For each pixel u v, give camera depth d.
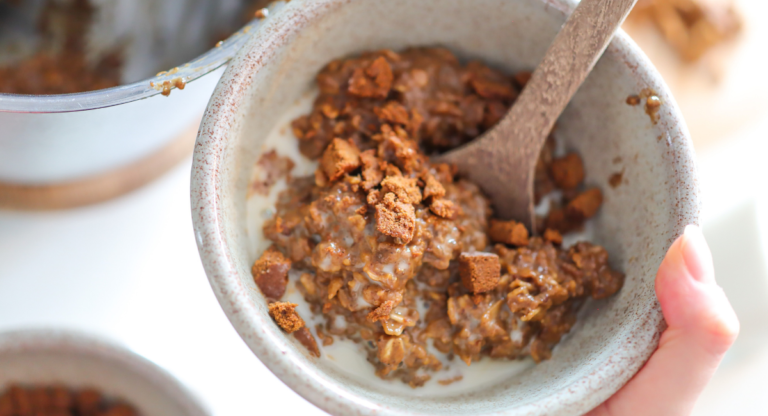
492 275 0.33
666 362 0.32
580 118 0.35
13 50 0.42
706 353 0.32
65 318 0.41
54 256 0.41
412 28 0.35
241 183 0.34
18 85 0.42
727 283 0.40
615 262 0.34
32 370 0.36
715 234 0.41
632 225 0.34
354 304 0.33
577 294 0.34
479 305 0.33
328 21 0.33
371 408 0.30
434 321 0.34
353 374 0.33
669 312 0.32
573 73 0.32
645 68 0.33
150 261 0.42
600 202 0.35
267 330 0.30
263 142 0.35
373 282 0.32
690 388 0.32
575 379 0.31
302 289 0.34
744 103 0.44
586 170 0.36
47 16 0.42
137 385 0.37
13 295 0.41
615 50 0.33
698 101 0.44
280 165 0.35
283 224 0.34
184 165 0.43
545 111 0.33
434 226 0.33
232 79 0.32
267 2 0.42
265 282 0.33
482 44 0.35
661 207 0.33
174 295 0.41
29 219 0.42
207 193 0.31
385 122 0.34
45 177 0.40
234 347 0.41
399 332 0.33
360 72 0.34
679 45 0.44
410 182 0.33
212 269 0.31
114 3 0.42
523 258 0.34
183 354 0.41
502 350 0.34
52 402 0.37
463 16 0.34
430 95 0.35
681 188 0.32
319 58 0.34
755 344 0.40
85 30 0.42
